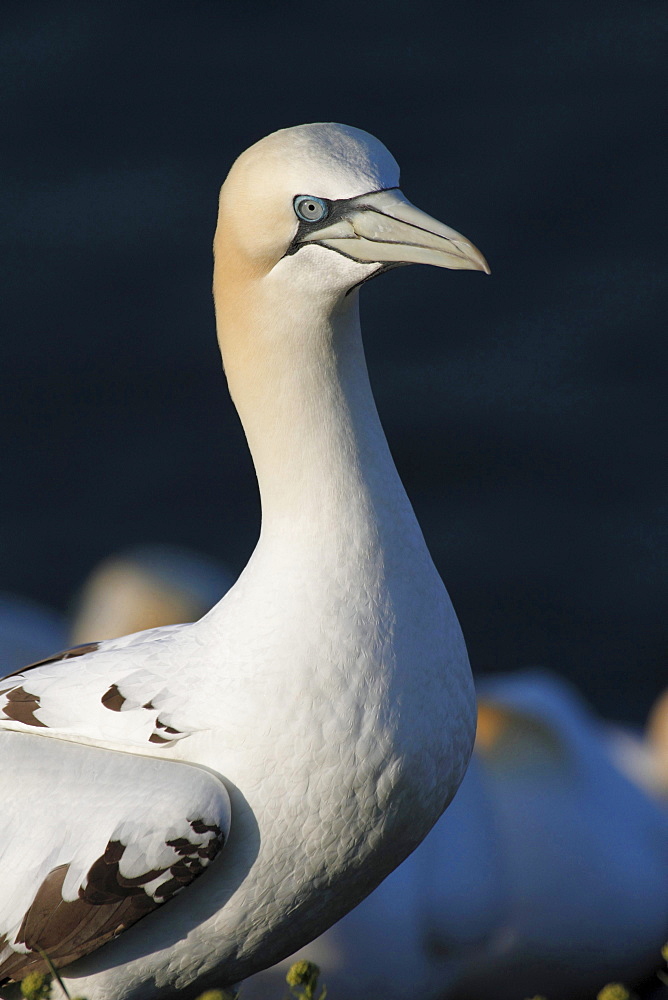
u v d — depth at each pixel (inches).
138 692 285.6
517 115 1248.2
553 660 804.0
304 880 279.0
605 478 907.4
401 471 916.0
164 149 1205.1
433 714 278.5
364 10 1406.3
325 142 279.3
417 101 1269.7
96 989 286.4
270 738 272.4
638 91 1266.0
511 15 1393.9
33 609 565.9
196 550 867.4
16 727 298.8
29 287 1054.4
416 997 406.9
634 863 447.5
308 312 277.9
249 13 1391.5
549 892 436.5
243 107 1261.1
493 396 962.7
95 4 1391.5
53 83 1285.7
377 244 272.7
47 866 279.1
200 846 268.1
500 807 446.0
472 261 268.2
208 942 282.8
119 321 1032.8
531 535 873.5
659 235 1104.2
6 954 282.4
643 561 855.7
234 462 930.1
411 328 1022.4
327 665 272.5
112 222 1115.3
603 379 973.8
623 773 470.6
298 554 279.0
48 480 914.1
